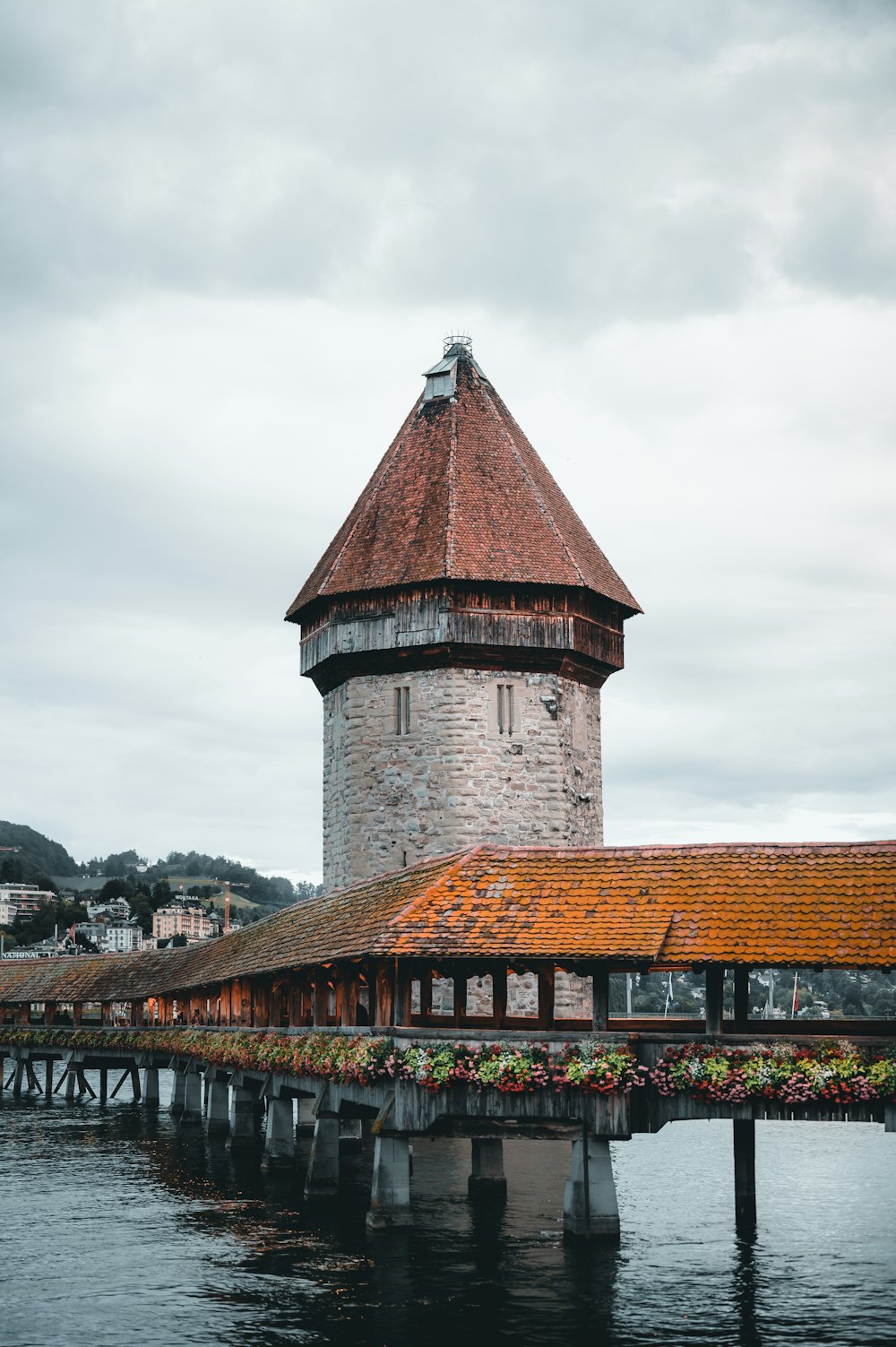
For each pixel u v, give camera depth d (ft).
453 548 155.22
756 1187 114.42
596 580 160.56
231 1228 93.09
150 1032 180.34
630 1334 69.26
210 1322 71.41
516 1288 77.00
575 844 157.99
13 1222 96.78
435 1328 70.08
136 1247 87.97
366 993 126.11
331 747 164.76
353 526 164.35
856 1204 105.29
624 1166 128.77
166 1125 163.53
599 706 166.71
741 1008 84.58
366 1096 90.17
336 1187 102.58
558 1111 81.30
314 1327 70.33
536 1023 85.46
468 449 164.04
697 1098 78.43
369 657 157.17
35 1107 193.06
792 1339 68.39
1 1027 211.61
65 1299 76.02
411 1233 88.43
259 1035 118.11
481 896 86.43
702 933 80.28
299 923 120.06
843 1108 76.38
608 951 79.46
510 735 154.61
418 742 154.51
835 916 79.66
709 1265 83.05
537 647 154.71
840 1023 84.58
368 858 155.63
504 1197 101.30
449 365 170.71
